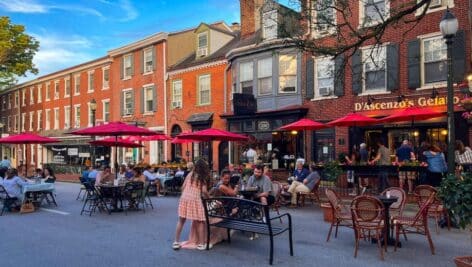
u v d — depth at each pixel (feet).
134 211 39.42
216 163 75.56
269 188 30.68
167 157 86.94
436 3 49.24
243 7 75.25
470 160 38.37
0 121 162.09
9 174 40.29
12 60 117.29
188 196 24.38
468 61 46.39
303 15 37.70
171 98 87.20
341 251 23.73
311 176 40.16
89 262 21.88
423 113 41.01
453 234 27.76
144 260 22.17
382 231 24.90
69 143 119.14
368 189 42.32
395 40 52.60
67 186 70.28
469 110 39.40
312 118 61.00
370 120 44.91
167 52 89.15
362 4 53.47
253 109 67.10
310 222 32.60
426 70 50.26
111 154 102.12
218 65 77.25
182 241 26.45
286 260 21.97
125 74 101.14
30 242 26.55
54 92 130.11
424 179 38.55
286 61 64.95
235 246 25.05
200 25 84.28
